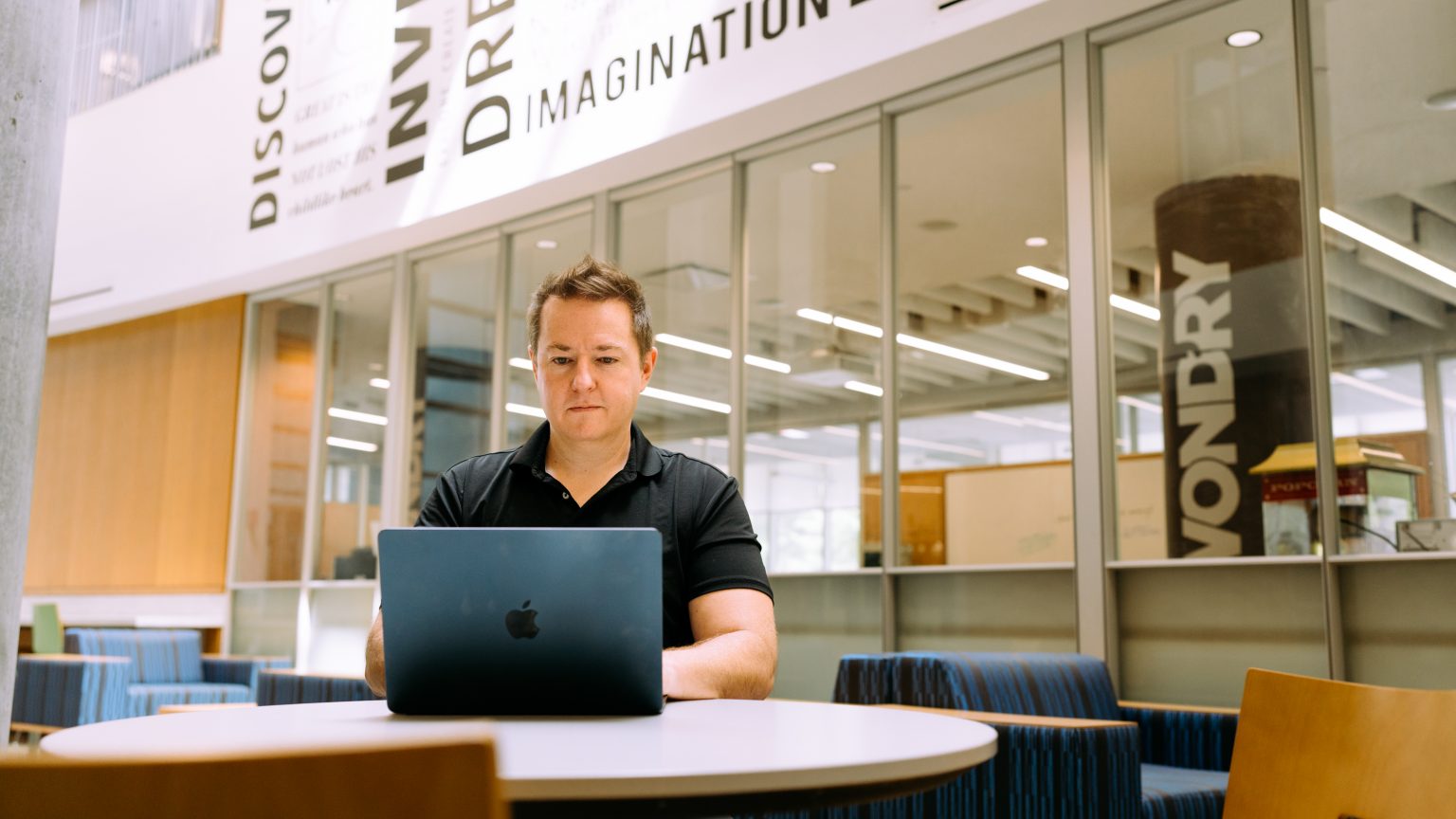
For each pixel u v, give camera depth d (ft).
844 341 18.65
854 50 17.28
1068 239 16.12
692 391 20.68
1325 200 14.15
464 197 22.82
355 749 2.46
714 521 6.79
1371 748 5.65
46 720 21.06
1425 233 13.35
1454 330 12.96
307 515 27.37
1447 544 12.67
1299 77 14.46
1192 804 9.77
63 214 32.65
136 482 31.37
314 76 26.43
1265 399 14.28
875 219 18.52
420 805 2.45
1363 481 13.39
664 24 19.92
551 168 21.38
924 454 17.42
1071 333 15.98
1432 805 5.30
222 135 28.50
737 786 3.44
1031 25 15.98
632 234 21.95
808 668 18.51
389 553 4.90
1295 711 6.07
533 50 22.07
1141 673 15.02
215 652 28.89
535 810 3.36
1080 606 15.40
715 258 20.65
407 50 24.45
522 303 23.79
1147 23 15.64
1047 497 16.01
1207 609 14.55
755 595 6.55
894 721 4.84
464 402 24.67
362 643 25.73
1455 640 12.64
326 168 25.77
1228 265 14.78
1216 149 15.10
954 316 17.38
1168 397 15.07
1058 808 8.55
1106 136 16.07
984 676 11.12
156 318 31.71
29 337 12.14
